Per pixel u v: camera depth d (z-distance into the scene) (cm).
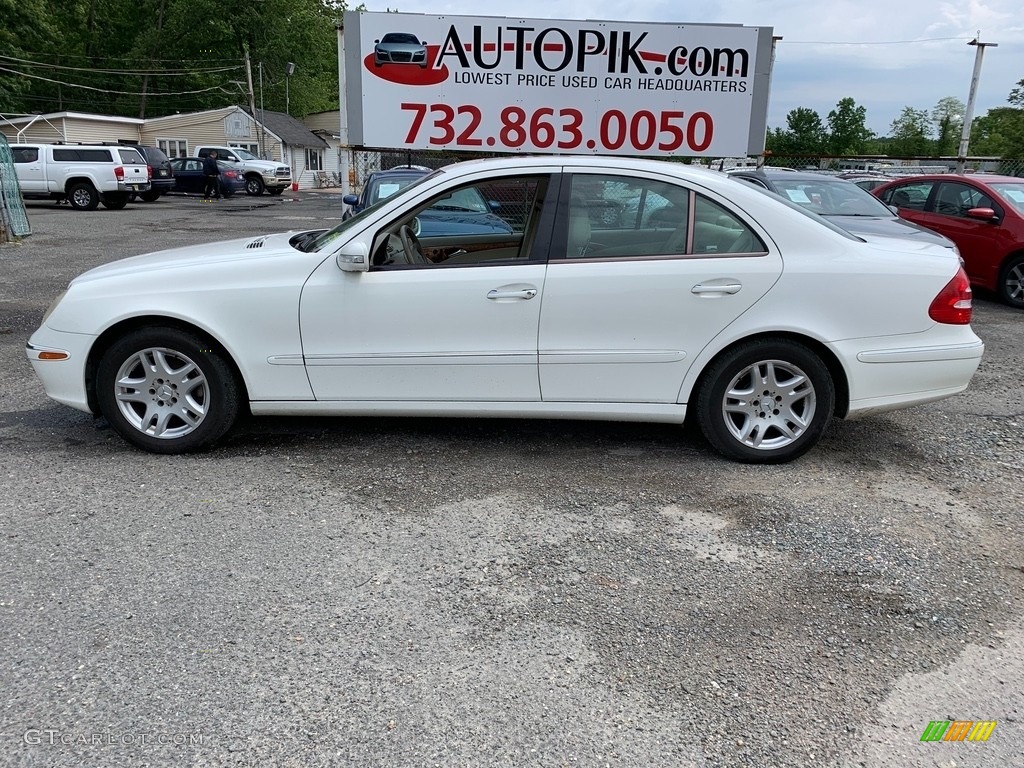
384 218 419
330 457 441
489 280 411
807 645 281
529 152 1040
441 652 272
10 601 295
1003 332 811
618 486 409
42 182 2383
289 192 4162
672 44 1009
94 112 5600
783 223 416
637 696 253
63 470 417
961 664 272
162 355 427
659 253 417
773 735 237
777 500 396
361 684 255
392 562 330
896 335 418
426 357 418
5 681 252
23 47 4944
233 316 415
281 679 256
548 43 1002
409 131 1031
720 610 301
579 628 288
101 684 252
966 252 991
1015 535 365
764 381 427
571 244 416
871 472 435
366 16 996
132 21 5778
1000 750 233
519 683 257
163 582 311
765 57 1021
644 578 322
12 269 1104
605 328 414
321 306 414
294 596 304
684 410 429
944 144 6625
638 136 1038
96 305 421
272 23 5678
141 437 435
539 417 434
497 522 367
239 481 407
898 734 239
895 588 318
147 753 224
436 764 223
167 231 1731
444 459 441
